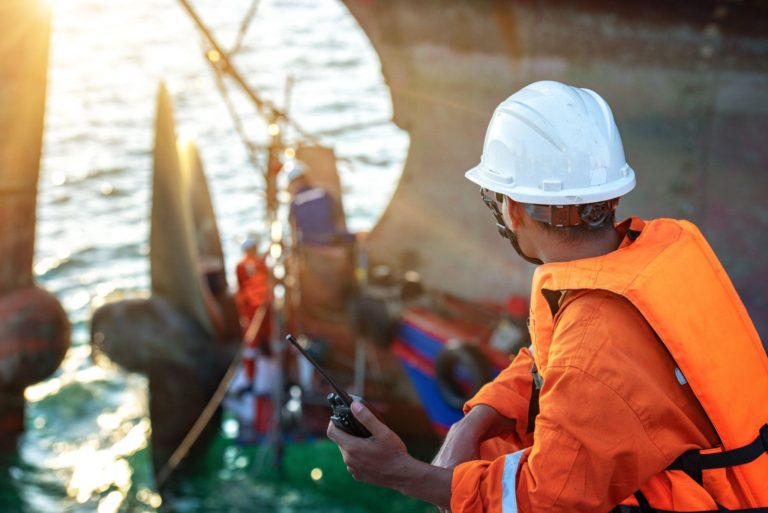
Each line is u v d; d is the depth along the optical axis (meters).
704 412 1.65
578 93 1.83
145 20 45.94
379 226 10.23
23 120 10.43
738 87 7.19
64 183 20.22
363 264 9.91
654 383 1.60
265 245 16.27
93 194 19.50
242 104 27.80
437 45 8.95
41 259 15.99
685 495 1.64
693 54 7.26
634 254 1.69
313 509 9.20
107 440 10.61
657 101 7.55
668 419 1.61
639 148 7.70
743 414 1.66
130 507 9.42
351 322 9.77
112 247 16.55
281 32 41.16
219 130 24.73
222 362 10.70
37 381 10.90
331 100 28.23
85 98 29.30
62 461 10.23
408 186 9.94
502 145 1.82
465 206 9.63
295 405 10.23
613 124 1.81
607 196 1.74
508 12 8.20
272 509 9.27
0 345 10.60
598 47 7.75
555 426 1.61
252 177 20.39
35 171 10.83
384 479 1.78
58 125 25.64
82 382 11.84
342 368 10.15
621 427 1.58
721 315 1.71
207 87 30.34
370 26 9.21
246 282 10.68
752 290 7.44
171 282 10.84
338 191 11.24
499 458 1.73
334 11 46.50
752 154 7.25
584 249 1.77
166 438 10.12
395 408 9.92
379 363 10.01
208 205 12.38
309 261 9.99
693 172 7.51
